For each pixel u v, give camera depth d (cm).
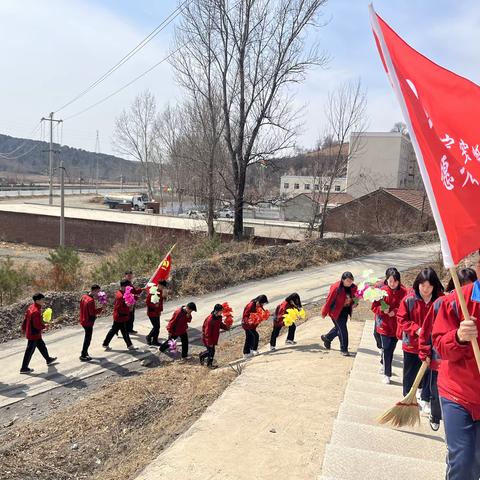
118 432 799
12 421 912
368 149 6975
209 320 1121
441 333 335
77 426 835
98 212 4391
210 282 1938
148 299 1316
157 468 536
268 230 3400
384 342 791
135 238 2692
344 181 6994
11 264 1969
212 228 2759
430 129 341
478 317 325
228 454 566
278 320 1112
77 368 1173
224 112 2711
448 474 333
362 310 1492
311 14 2592
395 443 541
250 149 2784
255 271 2112
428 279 597
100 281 1942
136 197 6556
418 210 3906
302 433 624
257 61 2664
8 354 1254
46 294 1562
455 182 336
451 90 357
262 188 3356
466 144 348
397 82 342
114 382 1093
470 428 324
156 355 1266
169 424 766
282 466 538
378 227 3931
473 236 330
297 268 2261
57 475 682
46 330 1430
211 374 987
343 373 881
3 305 1641
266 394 769
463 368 328
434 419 555
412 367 628
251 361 1017
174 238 2859
